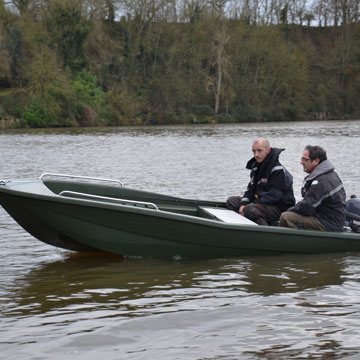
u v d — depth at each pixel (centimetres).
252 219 973
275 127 6750
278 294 740
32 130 6081
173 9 8906
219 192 1714
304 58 9550
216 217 984
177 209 1085
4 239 1077
